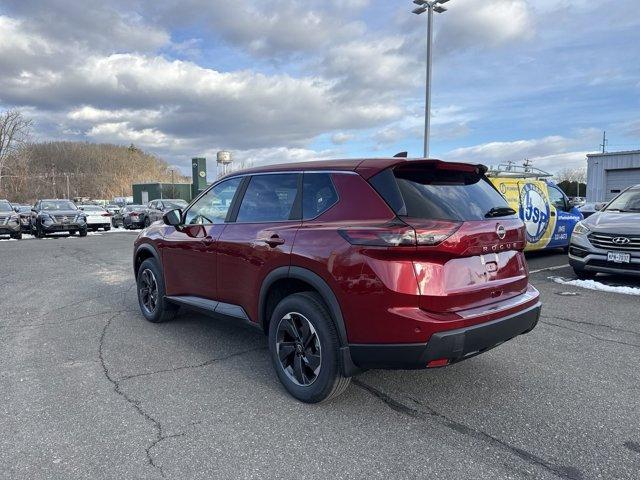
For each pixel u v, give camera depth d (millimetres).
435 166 3582
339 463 2781
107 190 118750
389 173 3357
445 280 3100
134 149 143750
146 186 62750
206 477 2658
